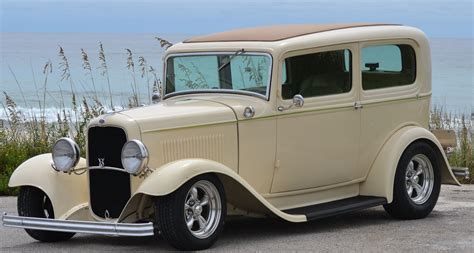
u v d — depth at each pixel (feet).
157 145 25.25
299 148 28.22
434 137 31.32
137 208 24.97
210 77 28.91
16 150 40.83
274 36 28.37
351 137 29.55
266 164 27.58
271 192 27.91
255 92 27.81
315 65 28.66
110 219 25.64
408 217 30.37
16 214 32.45
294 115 27.99
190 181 24.47
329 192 29.58
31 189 26.99
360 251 25.02
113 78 136.36
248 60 28.07
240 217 29.91
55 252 25.59
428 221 30.14
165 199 24.20
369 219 30.63
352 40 29.53
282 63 27.73
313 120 28.50
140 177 24.91
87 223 24.32
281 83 27.73
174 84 29.84
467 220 30.27
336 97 29.09
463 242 26.25
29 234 27.07
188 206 24.75
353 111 29.55
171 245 24.77
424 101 32.09
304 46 28.22
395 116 30.94
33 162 27.12
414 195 30.76
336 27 29.99
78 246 26.48
